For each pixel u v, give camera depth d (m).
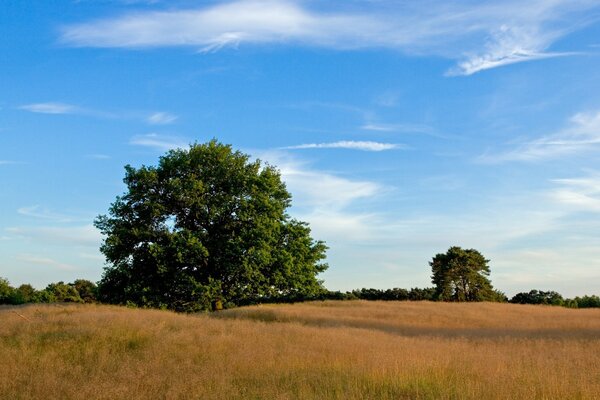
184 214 36.31
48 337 15.74
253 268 34.28
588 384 9.76
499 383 9.80
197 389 9.63
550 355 14.94
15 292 64.81
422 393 9.45
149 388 9.88
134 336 16.11
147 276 34.78
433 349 15.48
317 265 38.38
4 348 13.88
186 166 36.66
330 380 10.51
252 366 12.27
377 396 9.33
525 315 37.56
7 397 9.09
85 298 76.75
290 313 32.66
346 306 43.00
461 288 79.75
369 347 15.88
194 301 35.38
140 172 35.78
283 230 37.53
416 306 43.31
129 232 34.19
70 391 9.39
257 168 38.28
